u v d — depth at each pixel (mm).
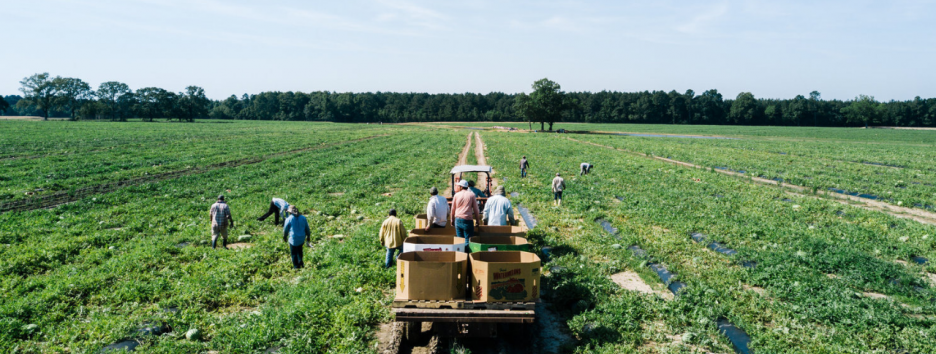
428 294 8008
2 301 9578
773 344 8203
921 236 15492
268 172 32719
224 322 8977
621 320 9188
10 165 33531
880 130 144625
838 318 9141
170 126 109438
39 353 7812
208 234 15562
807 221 18266
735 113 199500
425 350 8266
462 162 43312
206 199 22641
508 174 33719
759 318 9344
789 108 195750
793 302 10141
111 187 26391
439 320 7766
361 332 8641
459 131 112188
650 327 8961
